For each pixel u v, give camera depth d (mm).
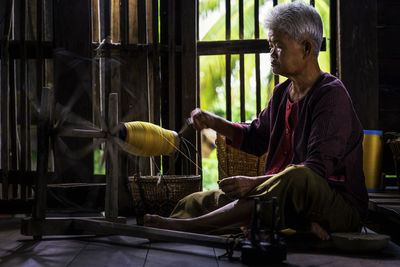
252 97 6000
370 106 3713
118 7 3945
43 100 2412
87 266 1855
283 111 2549
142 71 3801
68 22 3736
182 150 3752
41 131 2412
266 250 1871
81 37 3740
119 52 3809
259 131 2785
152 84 3938
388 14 3789
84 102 3717
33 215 2408
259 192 2090
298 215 2182
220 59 5996
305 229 2207
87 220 2410
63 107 3701
